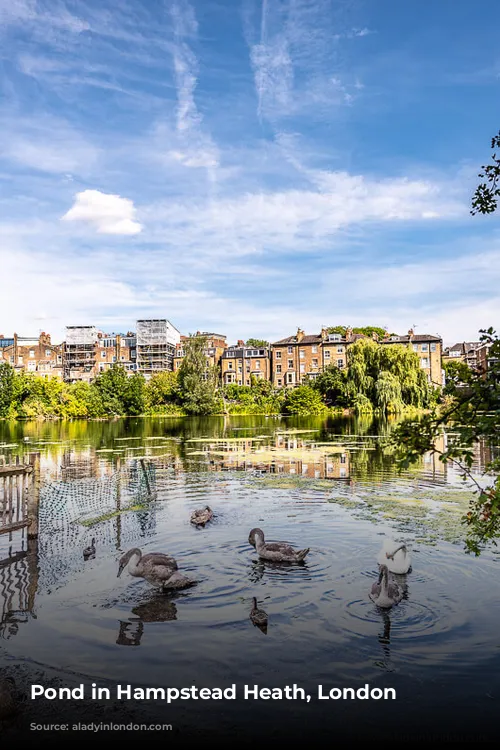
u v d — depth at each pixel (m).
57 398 71.06
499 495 5.89
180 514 14.39
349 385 68.69
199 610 8.38
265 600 8.69
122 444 34.00
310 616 8.10
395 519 13.34
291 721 5.80
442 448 28.16
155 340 108.81
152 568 9.30
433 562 10.20
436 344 88.38
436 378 87.75
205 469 22.28
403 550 9.74
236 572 9.93
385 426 46.72
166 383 83.75
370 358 68.12
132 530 12.85
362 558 10.57
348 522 13.14
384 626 7.76
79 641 7.47
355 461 23.97
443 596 8.70
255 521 13.45
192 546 11.48
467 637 7.40
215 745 5.45
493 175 7.06
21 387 69.19
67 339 110.69
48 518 14.19
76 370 109.31
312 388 79.81
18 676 6.67
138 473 21.52
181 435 40.66
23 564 10.56
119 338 111.00
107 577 9.81
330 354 95.06
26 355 105.50
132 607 8.52
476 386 5.84
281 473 20.88
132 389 72.44
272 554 10.44
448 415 6.14
